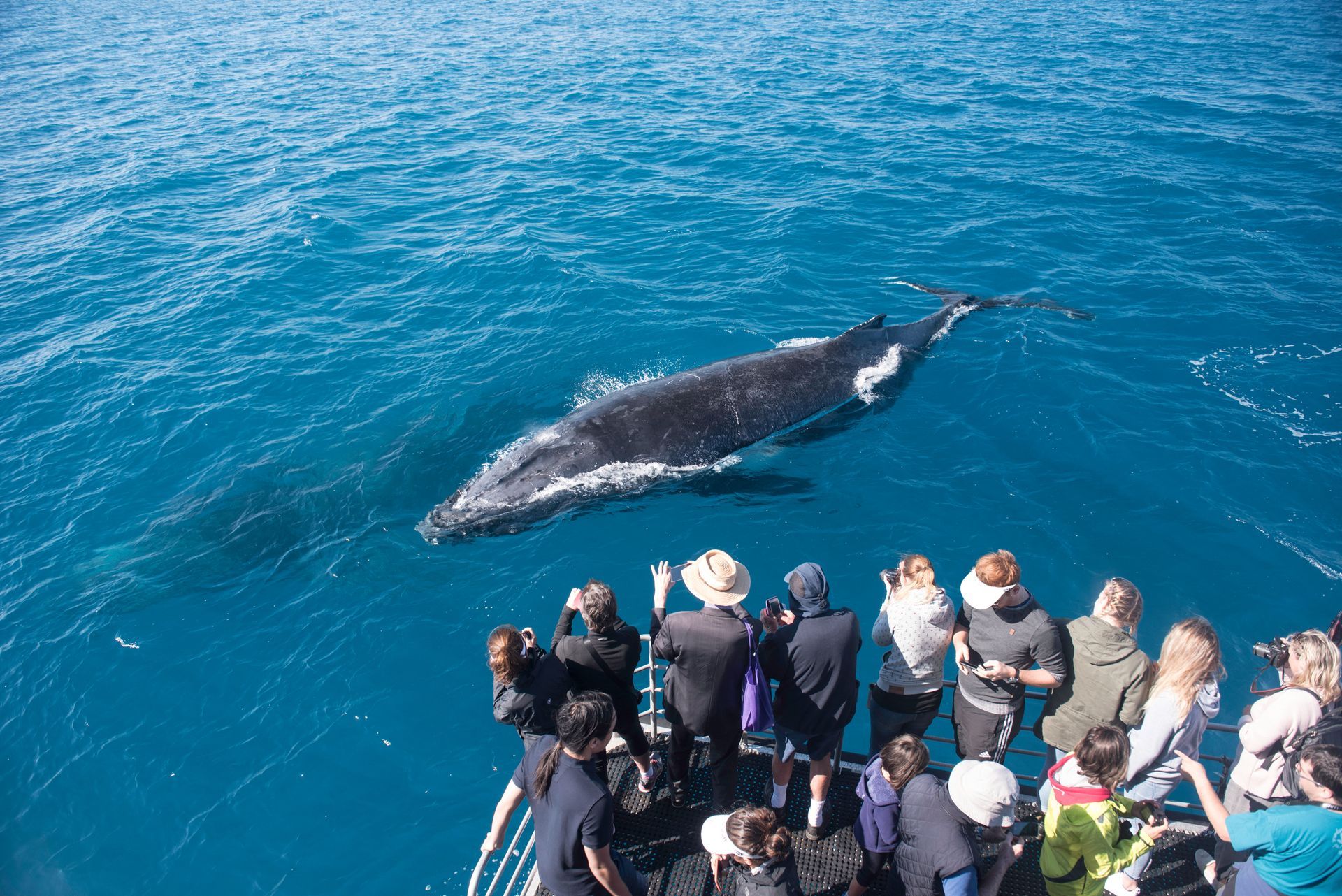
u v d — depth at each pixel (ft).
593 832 17.34
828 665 20.02
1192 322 56.75
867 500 42.42
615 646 21.08
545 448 45.44
